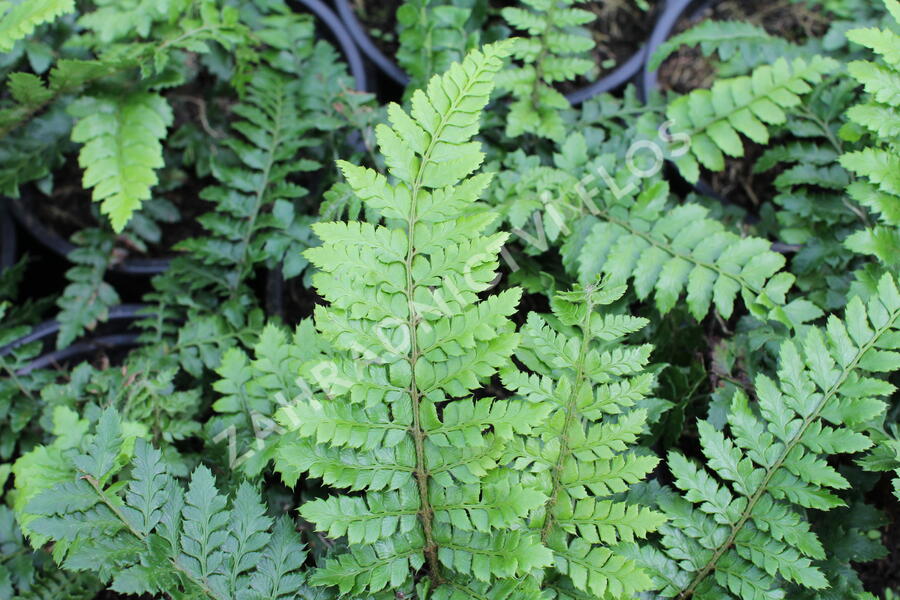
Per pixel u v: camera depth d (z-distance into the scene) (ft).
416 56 2.96
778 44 3.02
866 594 2.40
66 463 2.54
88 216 3.26
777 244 2.93
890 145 2.63
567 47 2.86
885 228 2.61
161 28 2.98
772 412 2.43
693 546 2.42
